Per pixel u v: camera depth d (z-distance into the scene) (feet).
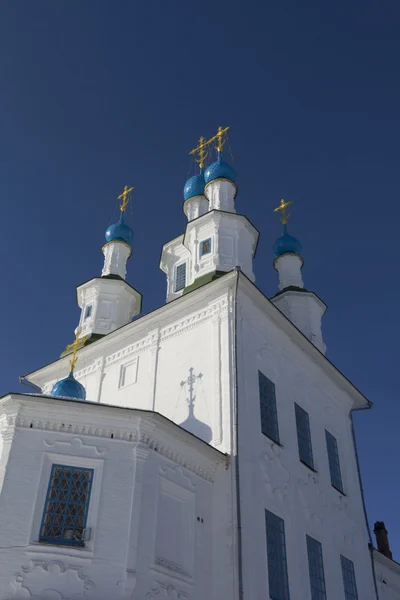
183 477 48.21
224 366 57.93
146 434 45.75
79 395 55.11
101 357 72.08
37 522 40.47
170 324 66.54
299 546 55.31
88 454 43.96
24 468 42.27
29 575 38.19
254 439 55.06
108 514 41.68
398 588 81.00
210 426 55.26
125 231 94.53
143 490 43.62
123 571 39.63
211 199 83.25
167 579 42.52
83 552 39.68
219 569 46.93
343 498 68.18
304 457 63.72
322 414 71.77
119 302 85.76
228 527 48.39
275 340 66.44
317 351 71.56
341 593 59.36
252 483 52.06
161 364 64.59
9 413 44.24
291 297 85.66
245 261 74.79
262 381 61.11
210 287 63.00
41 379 77.66
